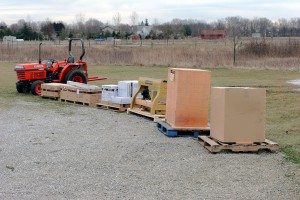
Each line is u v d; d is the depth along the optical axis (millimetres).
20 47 40531
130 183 6930
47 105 15047
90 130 10852
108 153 8641
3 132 10539
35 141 9625
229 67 29578
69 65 17500
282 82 21312
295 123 11664
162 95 12570
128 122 11992
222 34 83875
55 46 43438
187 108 10180
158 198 6305
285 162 8125
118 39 78938
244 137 8852
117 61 33469
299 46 33656
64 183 6895
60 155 8477
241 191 6621
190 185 6867
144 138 9984
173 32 87188
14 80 23203
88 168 7676
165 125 10484
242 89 8797
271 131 10695
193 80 10148
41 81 17594
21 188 6652
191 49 35844
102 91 14562
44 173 7379
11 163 7930
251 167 7801
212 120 9375
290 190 6676
